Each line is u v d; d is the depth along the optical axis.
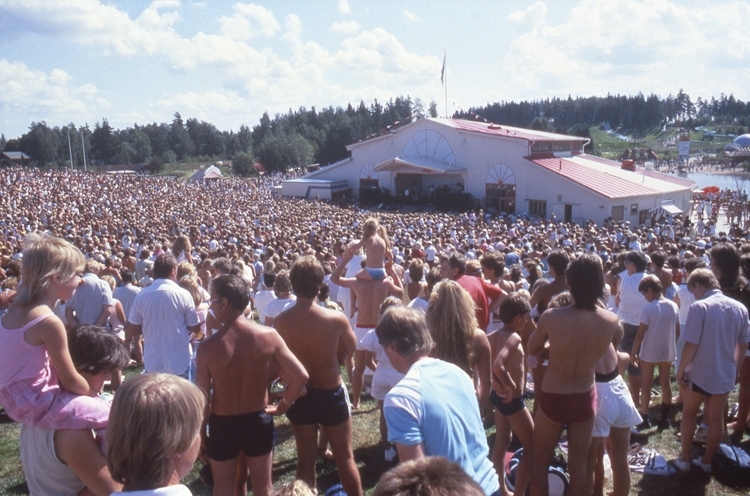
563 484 4.53
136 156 149.88
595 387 4.28
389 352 3.27
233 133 173.62
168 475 2.17
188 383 2.31
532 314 6.53
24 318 2.96
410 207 57.38
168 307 5.80
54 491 2.97
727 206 48.91
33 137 139.00
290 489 2.64
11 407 2.89
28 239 3.15
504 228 30.12
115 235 27.47
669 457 5.73
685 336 5.25
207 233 28.28
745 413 6.05
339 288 10.20
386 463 5.70
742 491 5.05
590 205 45.44
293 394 4.13
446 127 55.44
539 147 52.62
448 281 4.55
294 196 65.94
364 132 130.12
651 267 9.84
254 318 13.09
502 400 4.70
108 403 3.11
